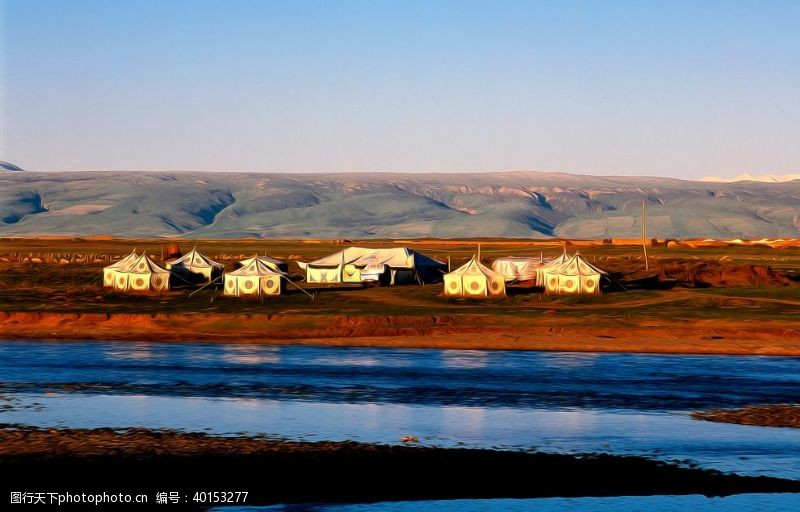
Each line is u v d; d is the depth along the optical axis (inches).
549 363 2962.6
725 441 1803.6
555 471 1555.1
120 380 2527.1
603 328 3737.7
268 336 3622.0
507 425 1957.4
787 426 1959.9
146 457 1595.7
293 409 2116.1
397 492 1425.9
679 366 2920.8
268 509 1334.9
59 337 3548.2
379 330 3700.8
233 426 1900.8
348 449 1689.2
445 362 2965.1
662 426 1956.2
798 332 3614.7
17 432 1761.8
